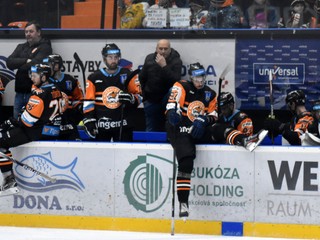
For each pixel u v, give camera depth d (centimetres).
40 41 1962
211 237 1608
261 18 1948
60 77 1844
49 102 1703
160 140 1838
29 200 1717
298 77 1947
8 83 2059
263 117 1978
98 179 1680
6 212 1728
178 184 1599
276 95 1964
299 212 1600
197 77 1633
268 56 1955
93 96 1762
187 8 1973
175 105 1620
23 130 1692
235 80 1973
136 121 2014
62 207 1700
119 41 2006
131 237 1602
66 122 1822
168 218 1653
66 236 1612
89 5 2014
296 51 1942
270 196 1611
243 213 1623
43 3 2030
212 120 1656
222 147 1625
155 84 1895
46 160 1703
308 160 1594
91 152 1681
